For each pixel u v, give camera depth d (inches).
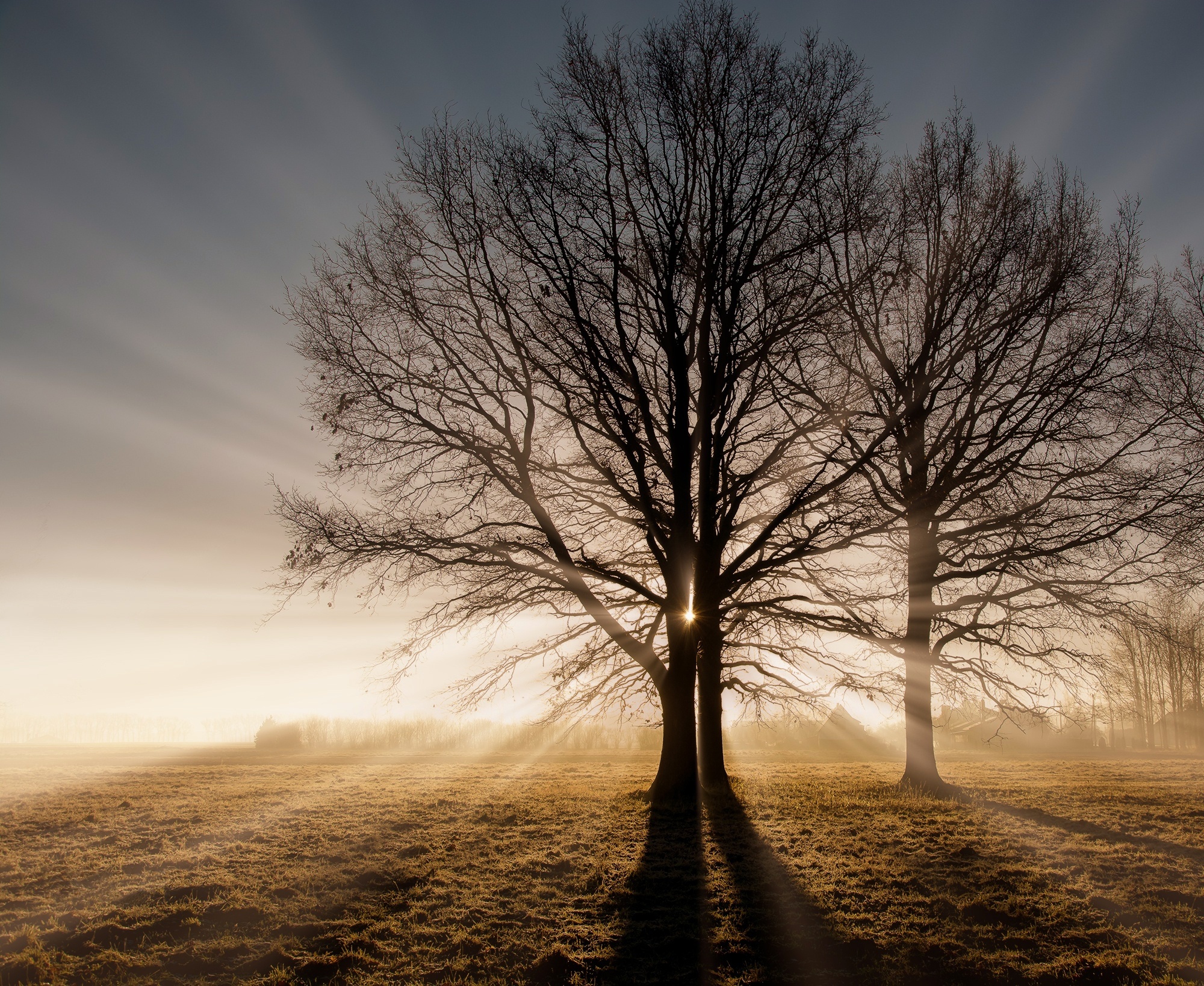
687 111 601.0
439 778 829.8
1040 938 319.9
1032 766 1067.3
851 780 810.8
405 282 594.6
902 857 440.8
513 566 588.4
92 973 289.6
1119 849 456.1
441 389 594.9
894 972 289.0
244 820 554.9
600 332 599.8
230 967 297.4
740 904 361.4
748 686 754.8
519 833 500.7
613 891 378.9
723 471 642.8
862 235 615.8
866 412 638.5
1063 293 637.3
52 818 573.6
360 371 578.6
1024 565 673.0
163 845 478.6
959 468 686.5
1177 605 753.0
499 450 603.2
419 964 299.4
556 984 284.4
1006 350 639.1
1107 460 647.8
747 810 585.6
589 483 636.1
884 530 573.9
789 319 575.2
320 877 405.1
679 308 618.5
